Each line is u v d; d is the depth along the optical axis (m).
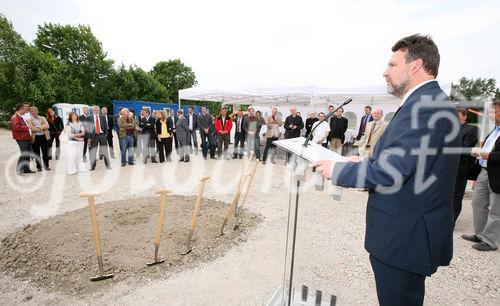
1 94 21.22
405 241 1.21
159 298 2.32
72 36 33.38
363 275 2.71
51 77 22.77
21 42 22.02
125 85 28.28
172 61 46.19
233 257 2.97
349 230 3.74
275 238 3.44
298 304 2.01
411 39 1.26
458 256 3.11
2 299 2.27
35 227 3.44
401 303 1.29
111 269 2.62
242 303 2.28
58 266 2.64
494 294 2.45
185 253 2.95
